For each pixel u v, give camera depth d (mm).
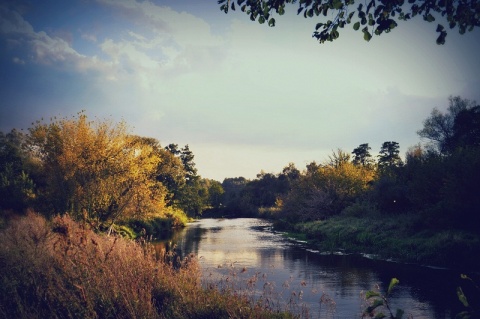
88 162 27922
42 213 25875
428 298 12398
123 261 8227
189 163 84562
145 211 30469
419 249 20609
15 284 6949
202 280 11039
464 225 21781
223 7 4914
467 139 38875
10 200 26266
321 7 4582
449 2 4105
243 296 8031
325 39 4613
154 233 40500
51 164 28062
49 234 9344
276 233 39969
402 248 21781
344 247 25469
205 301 7355
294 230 40938
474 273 16344
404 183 32375
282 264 19047
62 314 6227
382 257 21109
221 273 15352
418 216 24812
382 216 30797
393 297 12531
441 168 26125
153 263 8969
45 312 6312
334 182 41750
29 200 27531
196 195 82562
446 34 4168
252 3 4793
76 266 7602
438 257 18906
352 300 11930
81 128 28344
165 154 62719
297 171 101938
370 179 42656
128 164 29172
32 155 29203
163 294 7887
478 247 18344
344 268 17953
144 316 6262
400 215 28672
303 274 16391
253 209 98188
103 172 28078
